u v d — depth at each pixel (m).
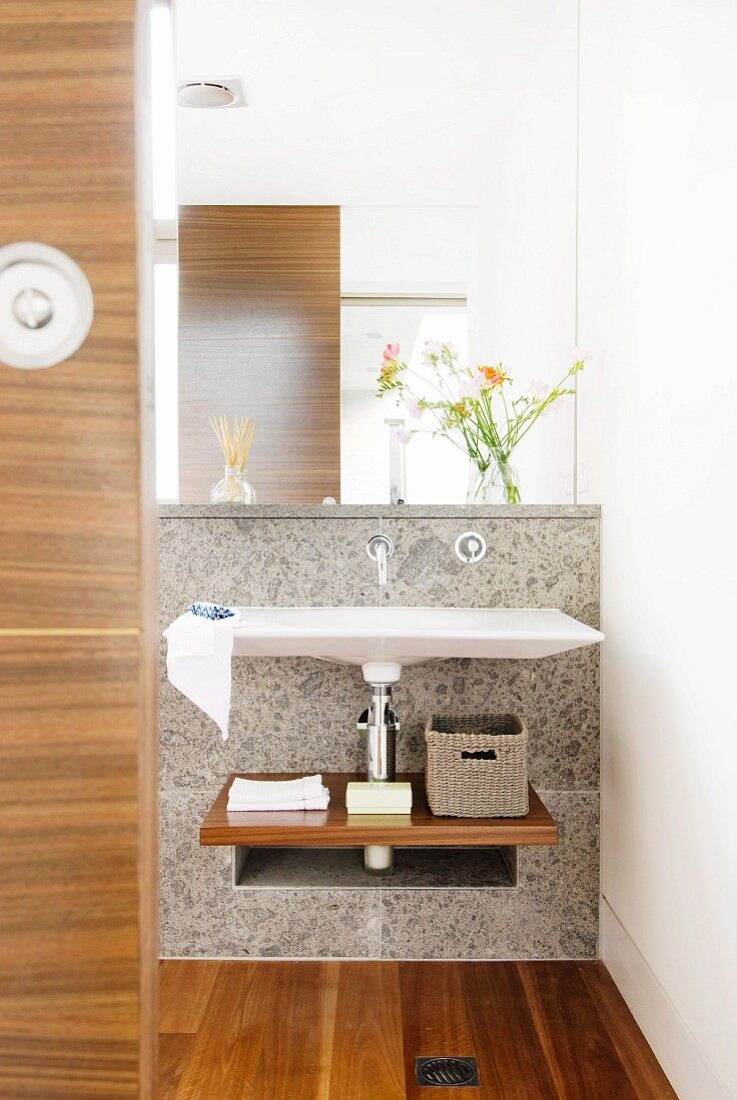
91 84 0.99
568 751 2.30
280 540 2.31
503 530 2.31
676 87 1.68
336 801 2.10
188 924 2.26
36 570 1.00
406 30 2.51
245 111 2.54
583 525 2.30
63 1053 1.01
